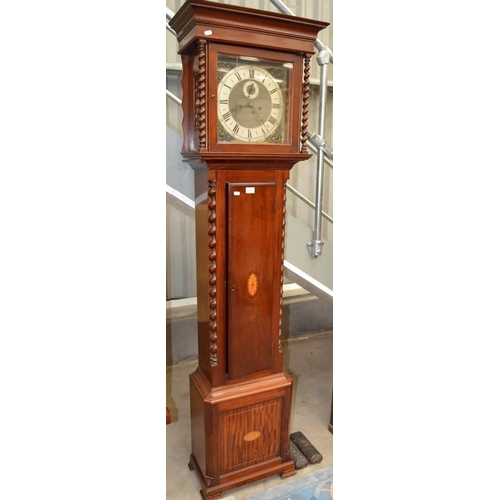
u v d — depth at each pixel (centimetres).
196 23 121
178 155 160
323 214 197
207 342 153
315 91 263
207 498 157
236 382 155
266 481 168
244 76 132
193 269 261
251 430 160
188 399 225
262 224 147
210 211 139
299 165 271
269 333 156
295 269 184
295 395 233
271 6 237
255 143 137
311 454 181
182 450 185
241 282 147
